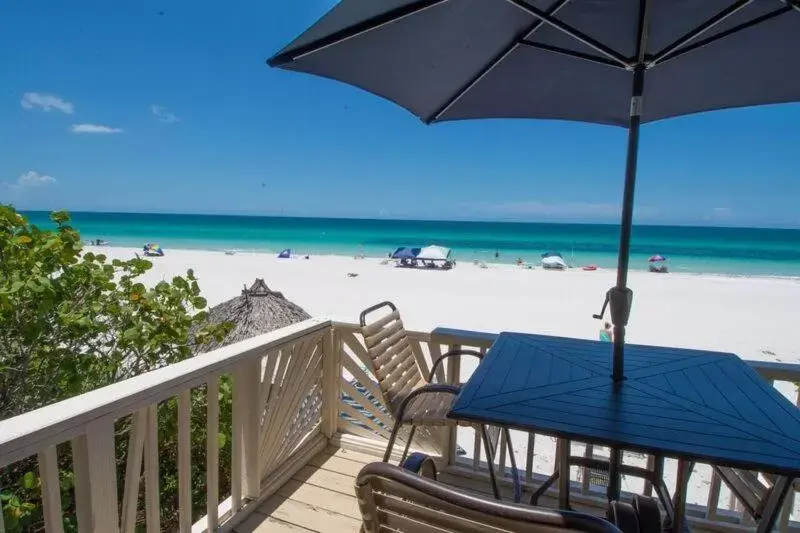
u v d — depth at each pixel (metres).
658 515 1.00
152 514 1.50
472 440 3.83
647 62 1.41
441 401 2.03
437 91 1.93
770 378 1.85
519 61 1.87
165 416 2.37
